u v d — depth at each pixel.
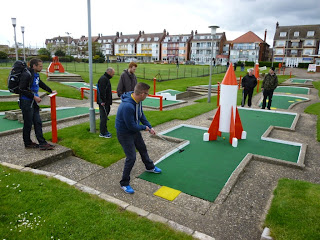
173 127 7.69
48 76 21.34
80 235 2.84
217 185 4.38
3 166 4.46
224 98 6.39
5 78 19.00
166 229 3.06
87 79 23.16
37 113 5.38
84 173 4.74
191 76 27.61
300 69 46.97
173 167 5.05
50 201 3.42
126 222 3.11
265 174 4.85
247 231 3.26
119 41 96.00
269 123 8.59
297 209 3.35
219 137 6.95
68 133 6.62
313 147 6.30
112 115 9.37
